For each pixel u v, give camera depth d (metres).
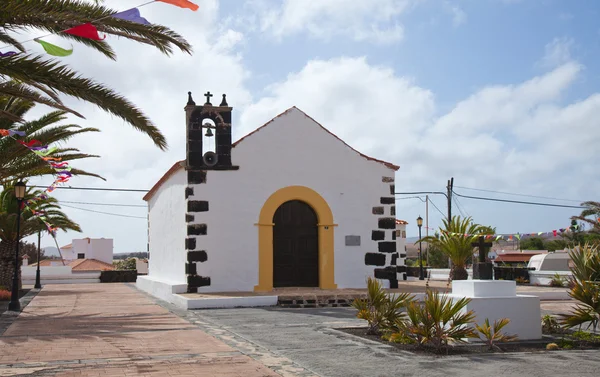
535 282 25.12
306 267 20.09
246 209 19.23
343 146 20.34
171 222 21.78
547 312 15.57
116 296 22.17
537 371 8.36
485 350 9.98
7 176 19.08
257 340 11.06
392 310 11.67
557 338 11.17
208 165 19.02
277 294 17.94
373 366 8.70
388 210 20.44
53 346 10.47
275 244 19.97
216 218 18.94
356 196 20.25
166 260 22.80
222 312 15.84
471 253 23.95
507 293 11.10
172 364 8.91
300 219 20.17
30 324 13.59
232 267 18.94
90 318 14.70
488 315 10.84
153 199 26.56
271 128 19.75
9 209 23.72
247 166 19.38
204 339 11.22
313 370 8.46
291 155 19.84
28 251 57.28
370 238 20.19
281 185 19.66
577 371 8.36
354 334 11.74
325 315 15.02
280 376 8.13
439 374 8.19
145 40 12.95
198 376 8.13
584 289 11.15
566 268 28.81
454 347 10.23
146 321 13.98
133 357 9.45
